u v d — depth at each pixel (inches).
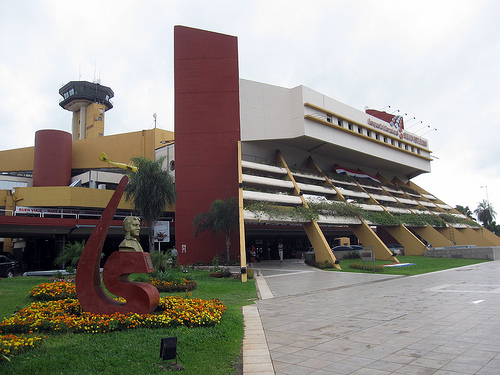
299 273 1019.3
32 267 1624.0
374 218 1505.9
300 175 1441.9
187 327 334.3
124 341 280.8
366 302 527.5
